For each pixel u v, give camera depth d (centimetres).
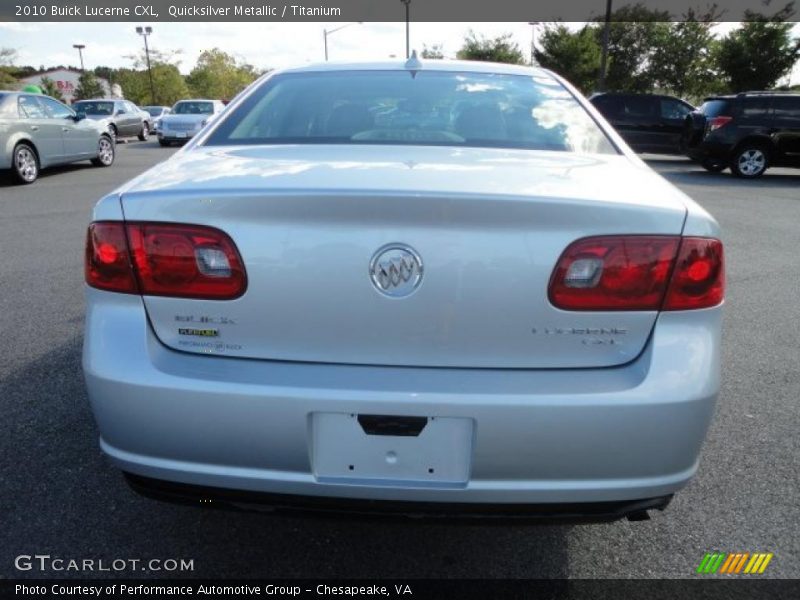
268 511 173
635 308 161
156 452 167
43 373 337
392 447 162
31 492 239
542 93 256
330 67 278
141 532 220
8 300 457
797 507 237
